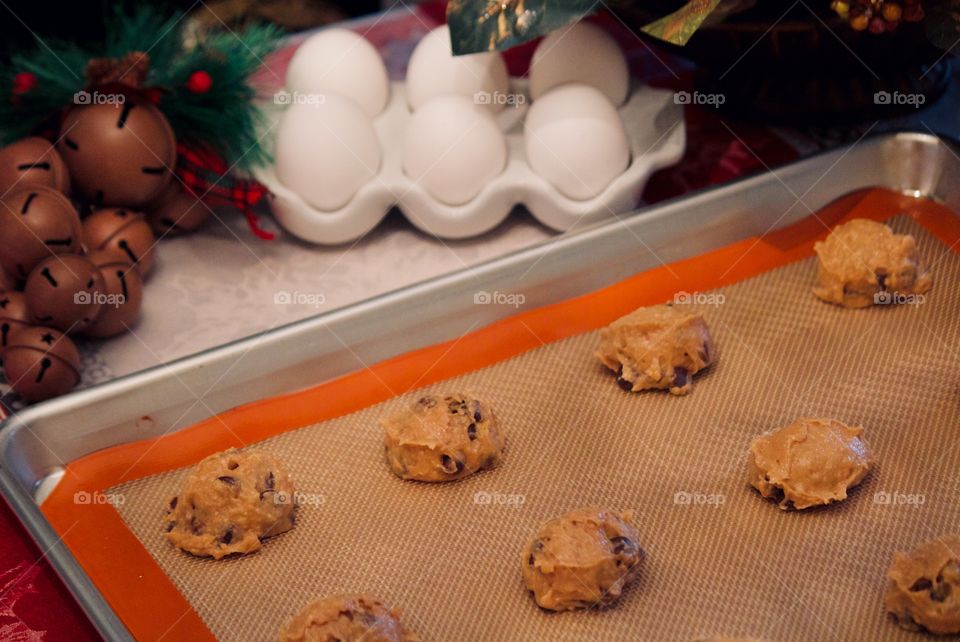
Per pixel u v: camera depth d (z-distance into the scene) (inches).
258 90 31.3
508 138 31.6
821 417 27.4
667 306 28.4
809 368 28.2
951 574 24.5
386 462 27.3
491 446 26.9
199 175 30.5
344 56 31.7
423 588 25.6
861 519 26.1
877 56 30.4
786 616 25.0
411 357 28.5
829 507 26.3
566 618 25.2
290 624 24.9
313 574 25.8
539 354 28.6
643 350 27.9
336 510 26.6
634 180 30.4
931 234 30.0
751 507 26.4
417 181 30.5
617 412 27.8
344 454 27.3
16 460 26.6
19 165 29.0
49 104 29.7
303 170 30.2
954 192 30.5
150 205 30.6
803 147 32.3
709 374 28.2
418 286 28.4
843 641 24.7
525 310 29.1
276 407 27.9
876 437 27.1
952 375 27.9
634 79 32.8
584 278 29.3
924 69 31.6
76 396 27.0
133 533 26.3
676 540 26.0
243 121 30.3
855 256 28.9
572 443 27.3
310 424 27.7
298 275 30.7
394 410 27.8
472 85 31.5
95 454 27.2
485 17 29.2
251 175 30.6
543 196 30.5
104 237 29.3
